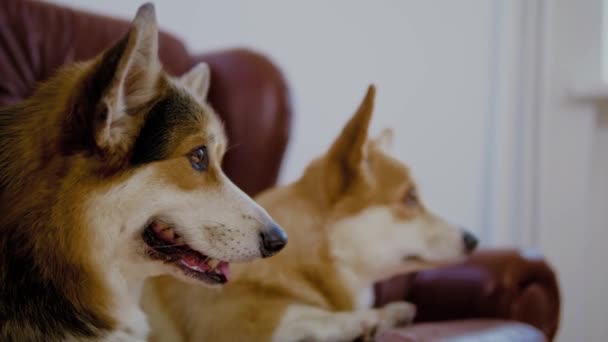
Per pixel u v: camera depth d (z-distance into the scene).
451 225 1.63
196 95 1.07
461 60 2.82
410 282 1.84
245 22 2.19
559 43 2.74
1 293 0.86
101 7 1.89
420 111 2.70
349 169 1.50
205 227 0.96
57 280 0.88
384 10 2.55
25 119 0.93
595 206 2.82
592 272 2.85
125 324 0.98
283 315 1.24
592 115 2.70
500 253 1.70
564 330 2.73
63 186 0.87
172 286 1.32
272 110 1.60
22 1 1.53
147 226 0.94
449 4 2.76
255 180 1.60
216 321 1.24
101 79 0.82
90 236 0.89
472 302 1.65
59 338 0.88
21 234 0.87
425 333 1.26
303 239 1.42
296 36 2.32
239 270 1.30
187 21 2.05
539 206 2.77
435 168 2.76
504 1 2.79
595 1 2.70
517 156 2.84
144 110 0.90
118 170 0.88
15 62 1.47
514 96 2.82
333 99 2.44
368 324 1.24
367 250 1.50
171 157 0.93
